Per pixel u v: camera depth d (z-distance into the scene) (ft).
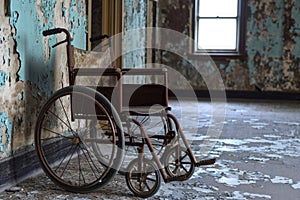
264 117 17.69
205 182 7.27
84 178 7.38
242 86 28.30
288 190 6.84
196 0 28.37
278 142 11.60
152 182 7.20
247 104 24.21
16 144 7.10
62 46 8.96
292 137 12.53
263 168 8.39
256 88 28.12
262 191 6.77
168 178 6.40
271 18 27.55
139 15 19.62
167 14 28.89
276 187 7.02
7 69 6.75
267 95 28.09
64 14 9.08
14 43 6.95
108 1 14.83
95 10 14.55
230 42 28.50
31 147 7.61
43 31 7.47
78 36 10.00
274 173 7.99
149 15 22.77
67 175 7.58
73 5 9.61
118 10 15.47
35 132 6.93
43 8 8.01
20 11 7.09
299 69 27.58
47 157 8.10
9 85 6.84
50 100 6.91
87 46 10.69
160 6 28.89
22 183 7.04
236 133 13.10
